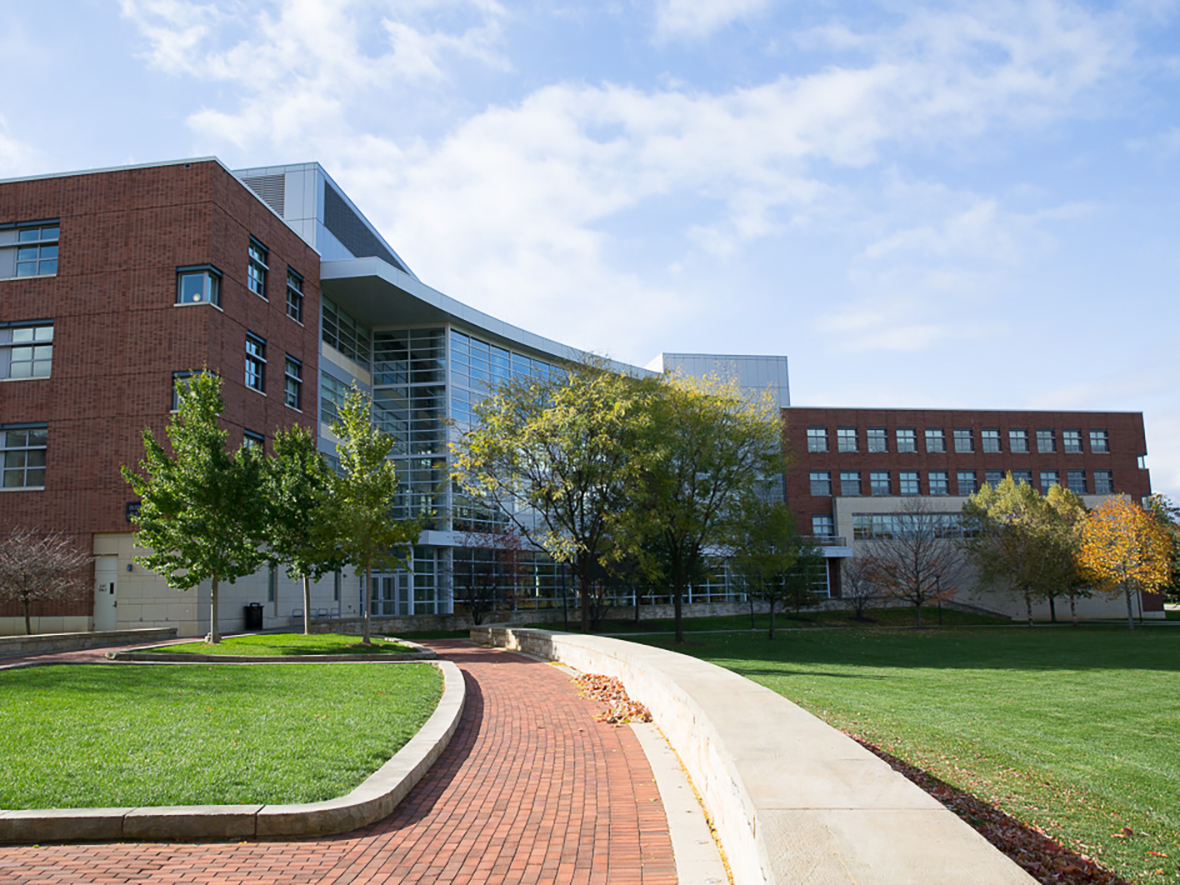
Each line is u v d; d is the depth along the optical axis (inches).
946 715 514.9
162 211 1131.9
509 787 284.8
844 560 2460.6
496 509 1587.1
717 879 189.3
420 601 1573.6
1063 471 2751.0
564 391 1051.9
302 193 1555.1
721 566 1860.2
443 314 1660.9
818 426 2610.7
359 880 195.6
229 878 194.4
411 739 335.3
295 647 780.0
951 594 2316.7
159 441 1077.1
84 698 418.0
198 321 1098.1
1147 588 1820.9
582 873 201.2
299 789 249.8
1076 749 408.2
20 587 930.1
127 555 1069.1
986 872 115.1
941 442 2687.0
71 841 219.3
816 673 813.2
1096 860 230.4
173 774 262.5
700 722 261.7
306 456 1057.5
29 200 1166.3
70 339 1122.7
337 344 1569.9
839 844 127.2
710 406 1284.4
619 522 1071.0
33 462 1108.5
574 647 673.6
